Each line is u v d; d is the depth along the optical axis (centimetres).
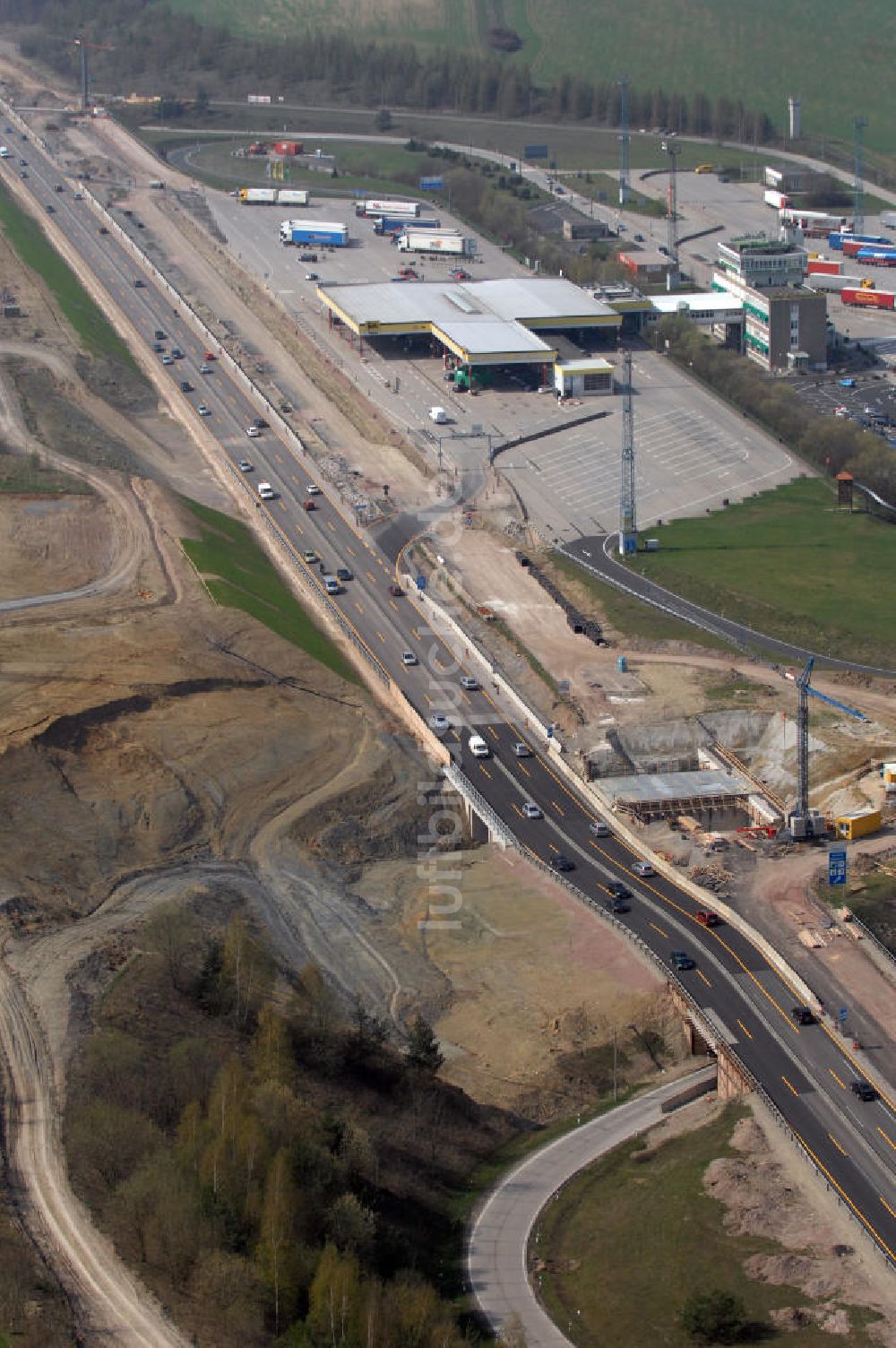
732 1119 17438
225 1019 18438
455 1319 14562
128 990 18500
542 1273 15612
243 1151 15150
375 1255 15150
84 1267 14512
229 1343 13838
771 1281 15088
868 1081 17688
